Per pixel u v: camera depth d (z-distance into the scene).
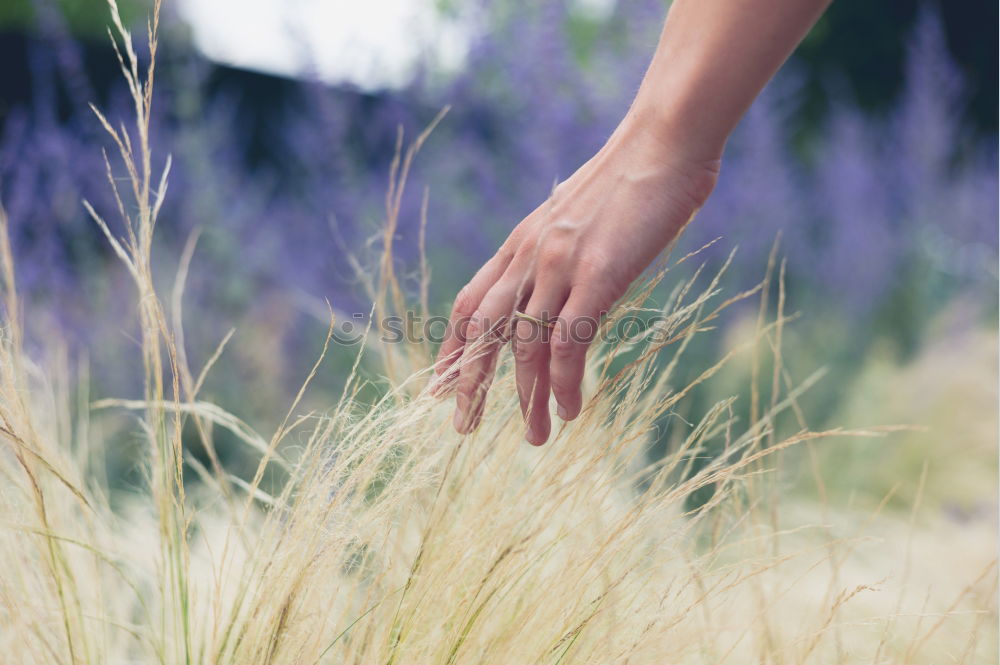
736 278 3.03
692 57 0.69
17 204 2.45
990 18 7.89
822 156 4.22
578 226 0.71
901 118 4.11
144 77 2.97
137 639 0.89
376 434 0.79
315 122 3.22
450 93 2.99
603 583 0.84
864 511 1.93
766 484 1.21
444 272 2.67
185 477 1.97
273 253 2.93
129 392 2.29
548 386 0.76
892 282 3.70
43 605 0.82
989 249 4.14
